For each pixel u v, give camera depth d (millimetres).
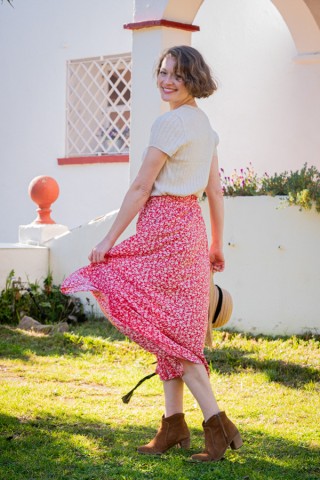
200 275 3957
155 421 4652
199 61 3990
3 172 11664
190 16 7965
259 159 9672
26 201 11453
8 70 11578
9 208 11633
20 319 8141
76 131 10992
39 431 4383
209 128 4051
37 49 11289
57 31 11078
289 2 8758
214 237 4301
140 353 6570
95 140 10953
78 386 5496
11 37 11539
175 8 7789
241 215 7500
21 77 11469
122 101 10812
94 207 10766
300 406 5082
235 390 5496
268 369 6023
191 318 3906
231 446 3986
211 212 4262
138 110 7945
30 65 11375
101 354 6602
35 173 11359
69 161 10945
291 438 4398
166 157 3887
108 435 4352
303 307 7234
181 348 3893
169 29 7824
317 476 3846
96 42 10688
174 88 3992
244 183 7684
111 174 10586
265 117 9602
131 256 3941
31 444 4180
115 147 10633
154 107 7836
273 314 7367
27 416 4680
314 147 9289
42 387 5363
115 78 10812
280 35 9477
